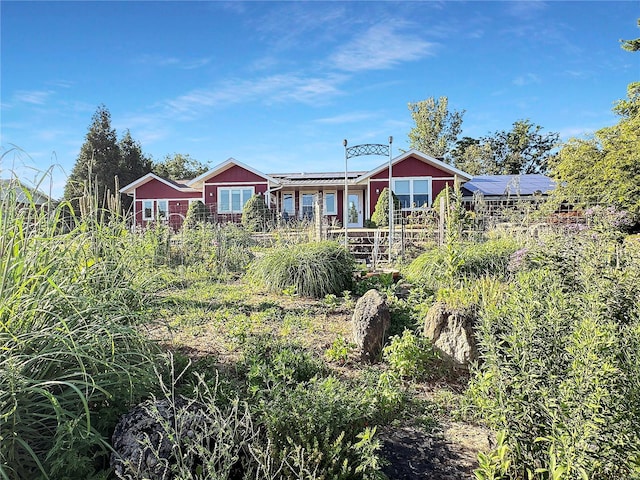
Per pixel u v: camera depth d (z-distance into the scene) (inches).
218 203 957.8
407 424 131.0
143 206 1048.2
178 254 395.9
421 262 318.0
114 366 106.6
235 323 208.7
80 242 127.5
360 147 560.4
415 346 165.5
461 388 157.5
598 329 83.1
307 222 562.9
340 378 157.3
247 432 98.1
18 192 112.1
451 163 1795.0
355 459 100.7
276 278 294.2
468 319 164.2
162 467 85.3
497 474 94.4
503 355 104.1
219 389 124.9
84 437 84.4
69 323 103.0
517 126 1728.6
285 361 151.6
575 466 77.0
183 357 147.6
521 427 94.6
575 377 81.9
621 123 611.5
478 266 285.9
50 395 83.9
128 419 96.3
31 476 85.8
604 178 561.9
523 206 512.1
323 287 288.2
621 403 80.1
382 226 761.6
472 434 124.6
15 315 93.8
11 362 85.1
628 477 81.7
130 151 1472.7
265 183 948.0
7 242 99.8
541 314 101.1
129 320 122.5
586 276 109.1
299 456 93.1
